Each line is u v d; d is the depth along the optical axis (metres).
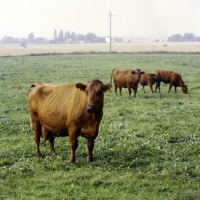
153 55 77.38
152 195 8.48
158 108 20.20
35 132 11.49
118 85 26.23
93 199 8.23
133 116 17.80
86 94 10.13
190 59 65.38
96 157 11.13
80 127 10.48
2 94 25.97
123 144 12.27
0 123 15.97
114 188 8.88
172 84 28.14
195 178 9.51
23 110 19.59
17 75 39.78
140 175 9.62
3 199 8.29
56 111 10.75
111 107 20.77
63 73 41.31
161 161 10.78
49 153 11.69
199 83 32.91
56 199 8.26
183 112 18.67
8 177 9.51
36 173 9.89
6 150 11.84
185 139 13.08
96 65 52.53
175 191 8.67
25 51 116.81
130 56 73.88
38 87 11.48
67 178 9.50
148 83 28.30
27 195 8.53
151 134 13.82
